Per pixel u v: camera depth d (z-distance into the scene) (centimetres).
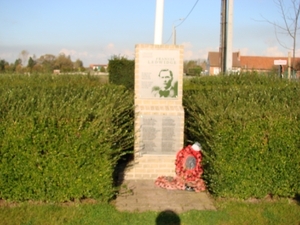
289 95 727
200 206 550
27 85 955
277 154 552
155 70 710
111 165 547
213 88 902
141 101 714
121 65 2069
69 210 508
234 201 564
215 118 570
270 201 568
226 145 550
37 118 516
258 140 550
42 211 500
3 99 554
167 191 619
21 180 516
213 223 488
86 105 568
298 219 502
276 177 557
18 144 507
